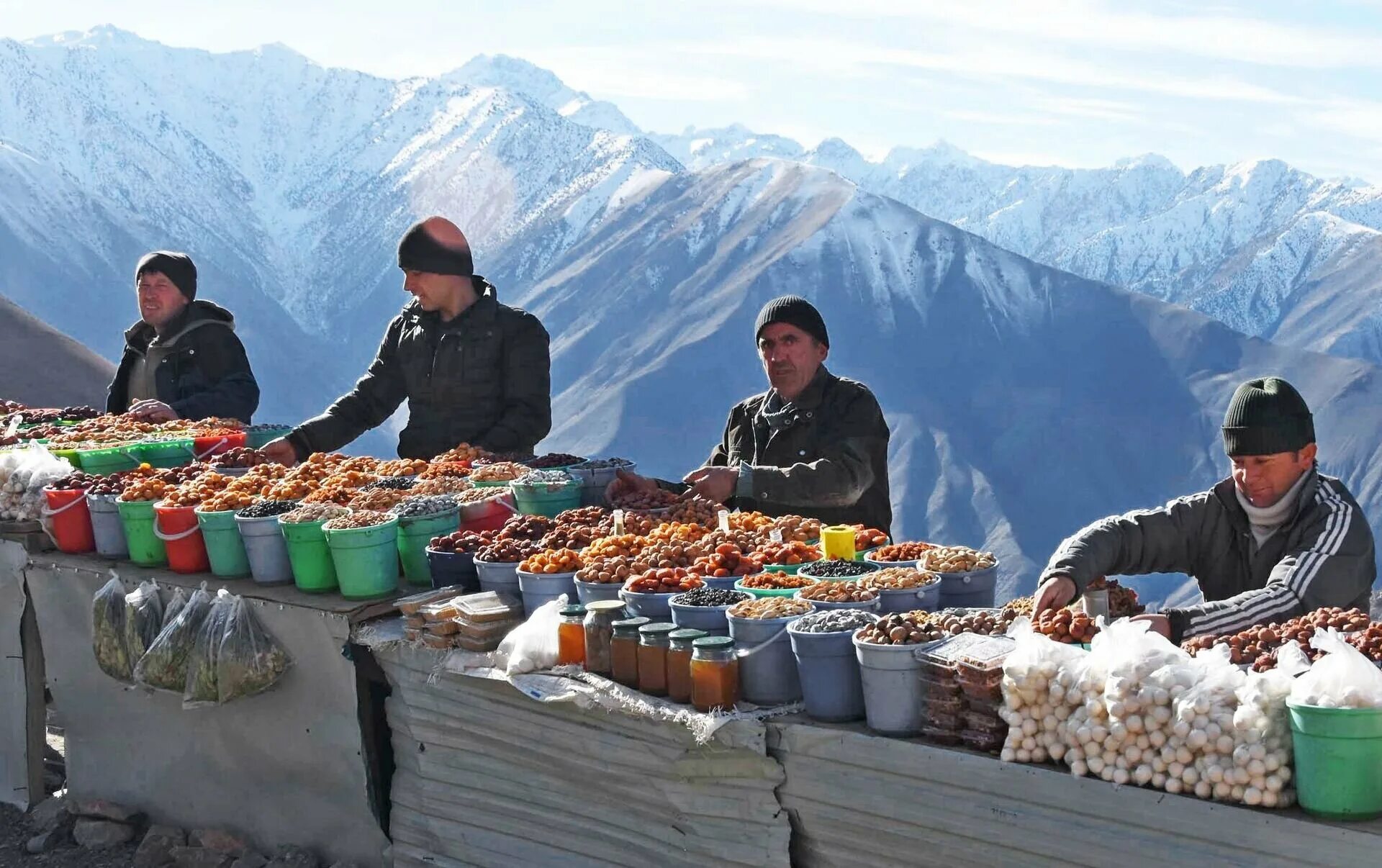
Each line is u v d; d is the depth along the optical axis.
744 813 3.47
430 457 6.47
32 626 5.66
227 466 6.00
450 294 6.40
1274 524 3.74
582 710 3.76
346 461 5.95
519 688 3.88
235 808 4.91
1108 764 2.87
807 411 5.46
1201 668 2.85
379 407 6.77
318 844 4.68
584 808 3.86
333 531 4.60
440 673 4.18
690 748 3.52
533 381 6.44
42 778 5.72
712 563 4.16
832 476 5.21
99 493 5.46
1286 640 3.12
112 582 5.15
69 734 5.46
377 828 4.50
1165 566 3.93
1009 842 3.02
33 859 5.22
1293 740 2.72
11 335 25.48
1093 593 3.58
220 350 7.81
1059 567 3.62
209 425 6.96
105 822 5.24
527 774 4.00
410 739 4.36
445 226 6.37
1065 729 2.95
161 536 5.13
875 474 5.37
